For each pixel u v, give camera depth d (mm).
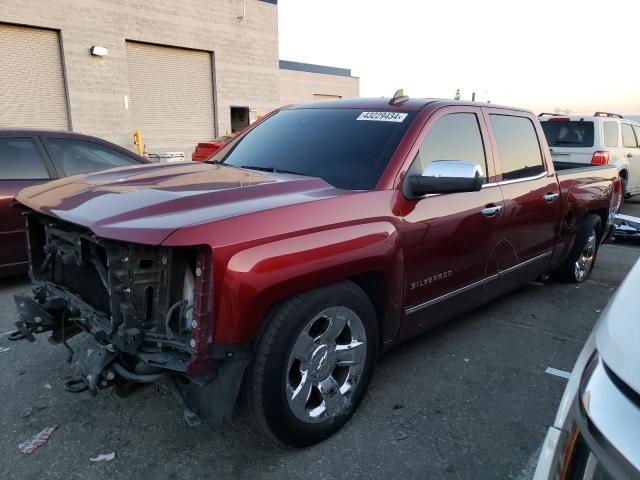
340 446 2809
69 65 17234
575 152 10516
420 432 2953
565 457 1266
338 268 2652
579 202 5246
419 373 3645
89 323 2617
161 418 3037
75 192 2877
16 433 2863
